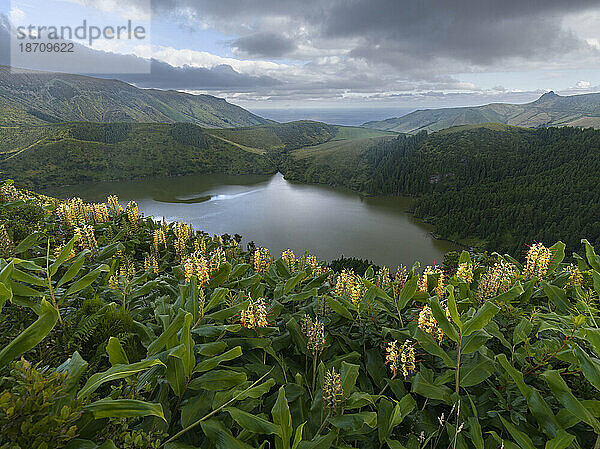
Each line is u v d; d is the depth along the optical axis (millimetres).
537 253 4848
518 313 3723
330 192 193625
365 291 4270
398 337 3314
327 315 3967
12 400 1627
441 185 179625
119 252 6824
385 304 4316
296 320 3836
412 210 155500
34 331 2086
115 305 3490
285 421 2076
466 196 145375
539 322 3439
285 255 6266
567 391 2340
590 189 129125
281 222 125750
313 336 3207
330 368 3217
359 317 3910
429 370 3062
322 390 2686
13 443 1534
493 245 106938
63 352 3102
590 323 3115
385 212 151750
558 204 121875
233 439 2121
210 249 8422
